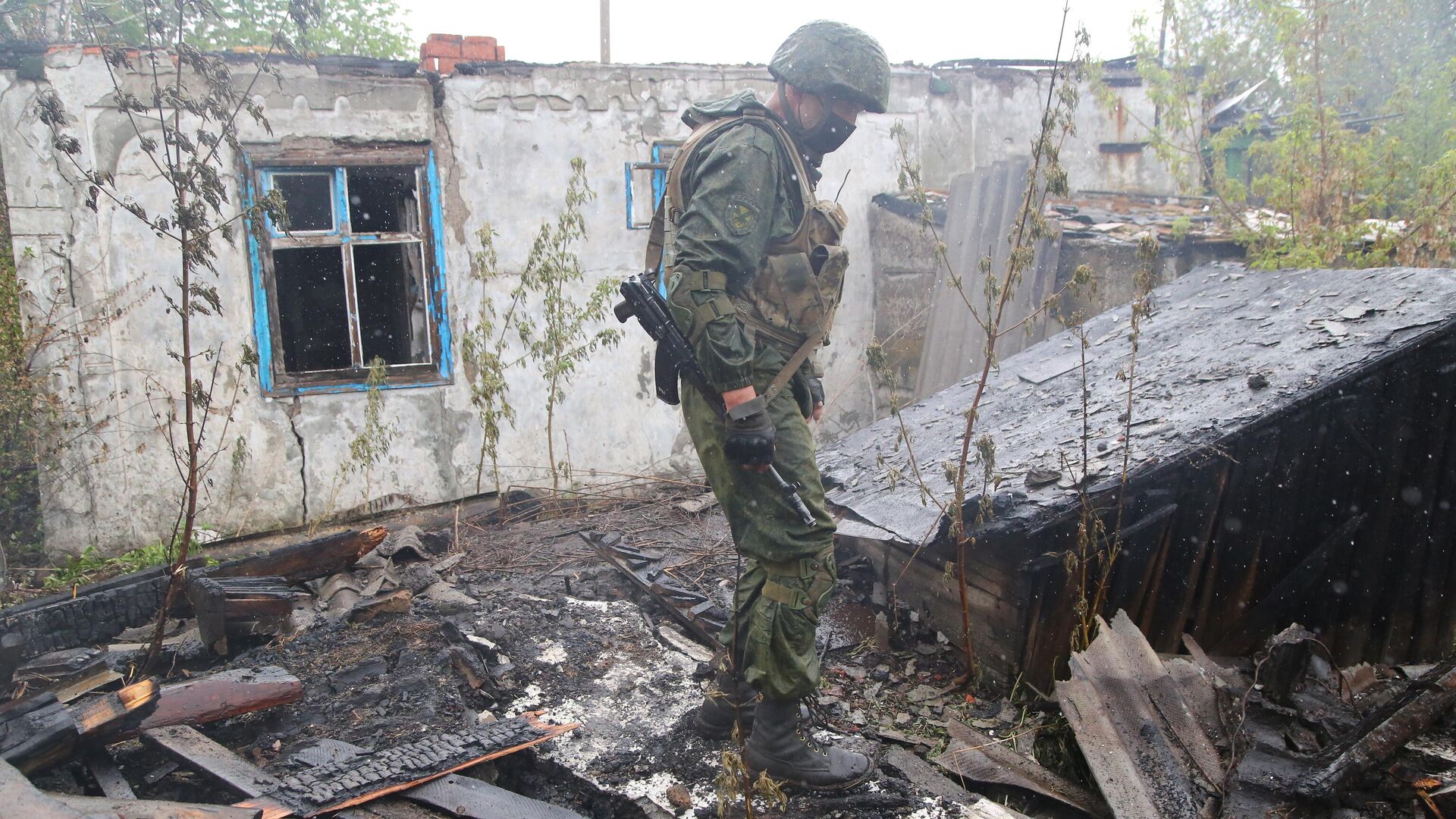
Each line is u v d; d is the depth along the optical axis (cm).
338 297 738
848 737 303
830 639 385
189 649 344
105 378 579
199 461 604
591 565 474
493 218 667
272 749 282
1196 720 275
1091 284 299
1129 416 337
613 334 633
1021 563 326
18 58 542
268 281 613
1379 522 365
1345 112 908
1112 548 314
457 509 593
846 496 402
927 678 359
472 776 265
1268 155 705
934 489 365
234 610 344
